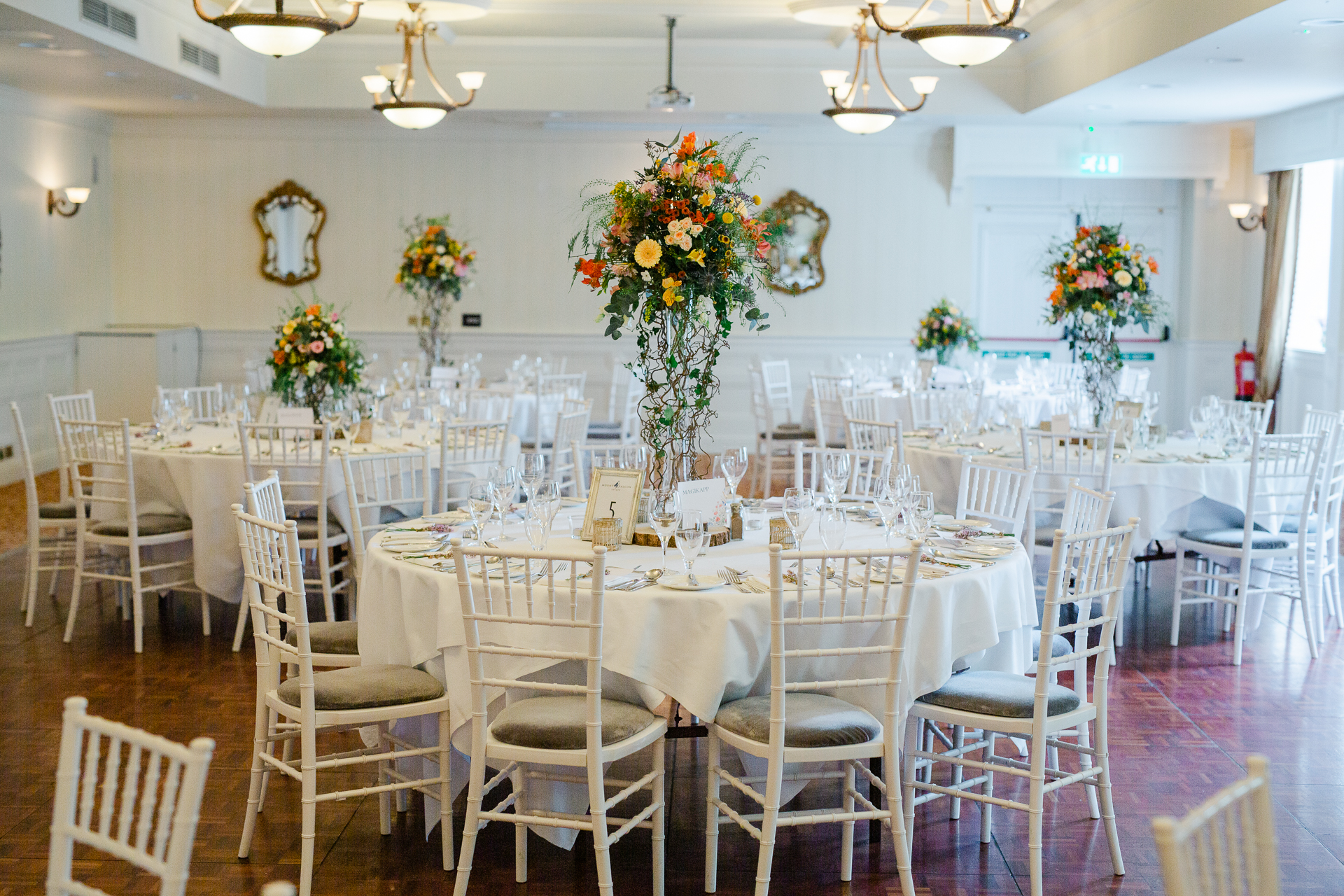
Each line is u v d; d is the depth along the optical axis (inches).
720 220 145.0
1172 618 245.6
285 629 233.8
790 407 441.7
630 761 169.3
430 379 363.3
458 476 232.2
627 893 132.3
